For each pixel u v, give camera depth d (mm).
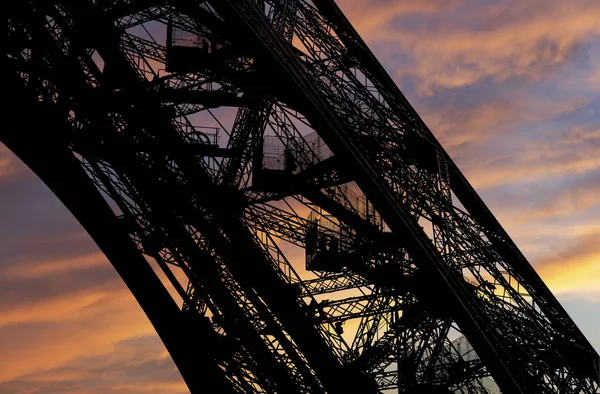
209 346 30594
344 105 31891
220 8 27719
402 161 32781
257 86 30609
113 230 28750
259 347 30828
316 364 30984
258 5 31422
